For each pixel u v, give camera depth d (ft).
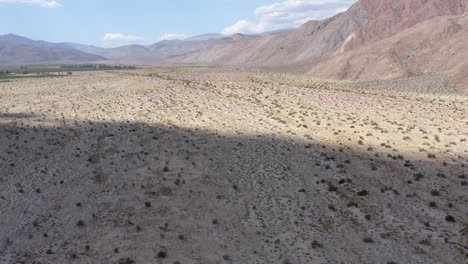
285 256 80.02
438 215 92.89
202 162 135.03
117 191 114.62
